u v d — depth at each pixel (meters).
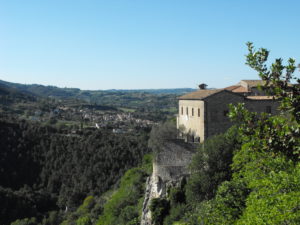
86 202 83.69
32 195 93.88
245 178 27.64
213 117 45.69
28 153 109.44
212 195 34.97
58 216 85.50
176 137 55.03
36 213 88.69
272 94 11.47
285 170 22.09
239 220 23.03
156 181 42.47
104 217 62.94
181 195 38.72
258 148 12.56
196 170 37.38
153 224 38.84
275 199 19.42
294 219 17.12
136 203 56.53
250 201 23.45
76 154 108.06
